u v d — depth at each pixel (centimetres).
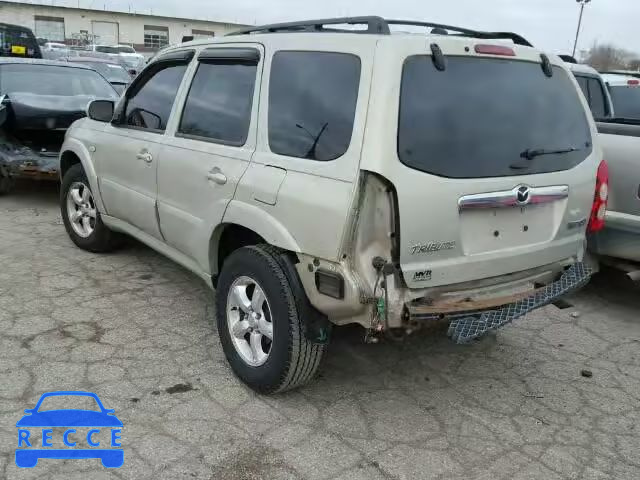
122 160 486
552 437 334
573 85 375
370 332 304
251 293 363
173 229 427
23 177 748
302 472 295
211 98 402
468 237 317
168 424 326
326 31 349
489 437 331
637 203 464
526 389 384
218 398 353
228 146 374
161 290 506
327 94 319
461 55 319
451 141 307
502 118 328
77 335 420
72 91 846
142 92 483
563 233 359
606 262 507
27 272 532
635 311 518
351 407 353
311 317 324
